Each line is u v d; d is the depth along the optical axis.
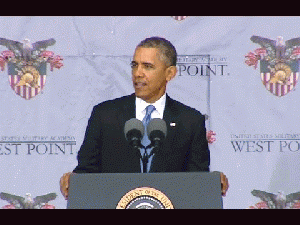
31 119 15.04
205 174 8.33
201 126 12.39
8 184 14.93
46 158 14.98
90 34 15.11
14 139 15.00
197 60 15.02
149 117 12.23
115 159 12.17
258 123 15.00
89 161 12.16
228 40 15.07
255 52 15.08
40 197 14.93
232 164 14.97
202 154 12.21
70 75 15.12
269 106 15.02
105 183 8.29
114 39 15.11
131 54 15.08
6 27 15.09
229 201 14.90
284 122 15.00
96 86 15.08
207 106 15.00
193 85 15.00
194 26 15.05
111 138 12.29
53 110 15.05
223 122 15.00
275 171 14.91
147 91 12.44
